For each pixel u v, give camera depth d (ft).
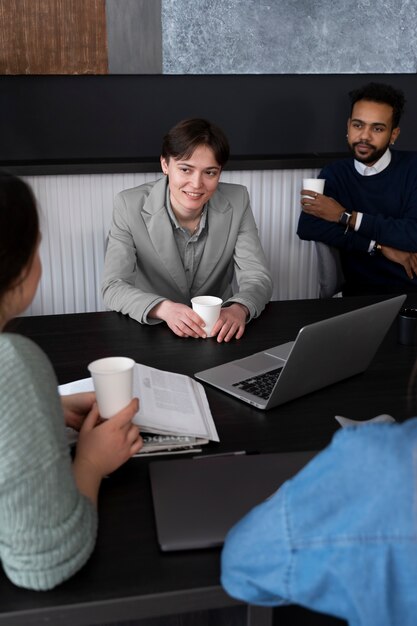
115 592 2.98
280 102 10.67
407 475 2.06
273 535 2.28
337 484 2.14
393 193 9.84
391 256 9.55
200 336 6.02
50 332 6.10
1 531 2.89
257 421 4.53
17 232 2.87
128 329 6.21
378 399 4.87
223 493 3.58
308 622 3.59
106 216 10.18
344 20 10.36
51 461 2.85
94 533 3.14
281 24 10.18
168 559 3.18
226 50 10.12
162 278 7.61
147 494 3.69
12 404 2.78
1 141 9.97
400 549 2.06
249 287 7.09
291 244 11.03
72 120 10.08
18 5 9.26
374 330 5.08
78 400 4.15
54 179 9.83
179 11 9.81
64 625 2.92
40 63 9.56
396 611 2.12
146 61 9.92
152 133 10.39
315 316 6.66
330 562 2.14
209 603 3.05
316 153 11.01
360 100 9.53
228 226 7.67
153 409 4.34
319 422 4.52
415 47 10.73
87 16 9.53
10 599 2.93
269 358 5.53
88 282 10.37
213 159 6.97
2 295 2.98
